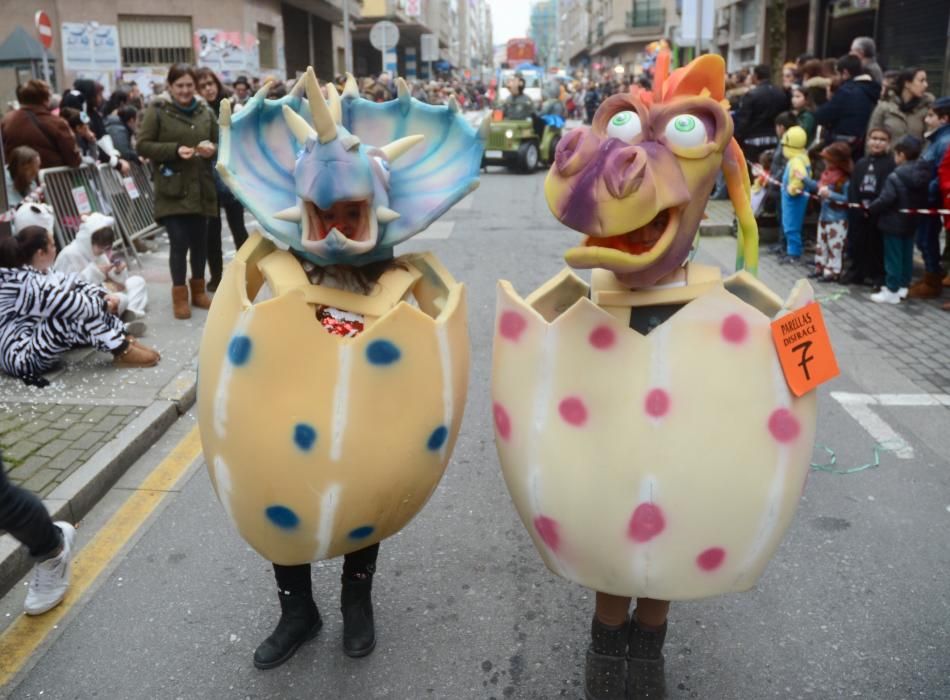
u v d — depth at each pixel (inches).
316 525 95.0
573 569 91.9
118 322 217.2
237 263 94.3
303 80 102.2
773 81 469.1
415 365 92.7
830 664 113.7
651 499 85.0
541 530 91.9
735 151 92.4
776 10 461.7
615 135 82.0
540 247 390.9
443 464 101.3
